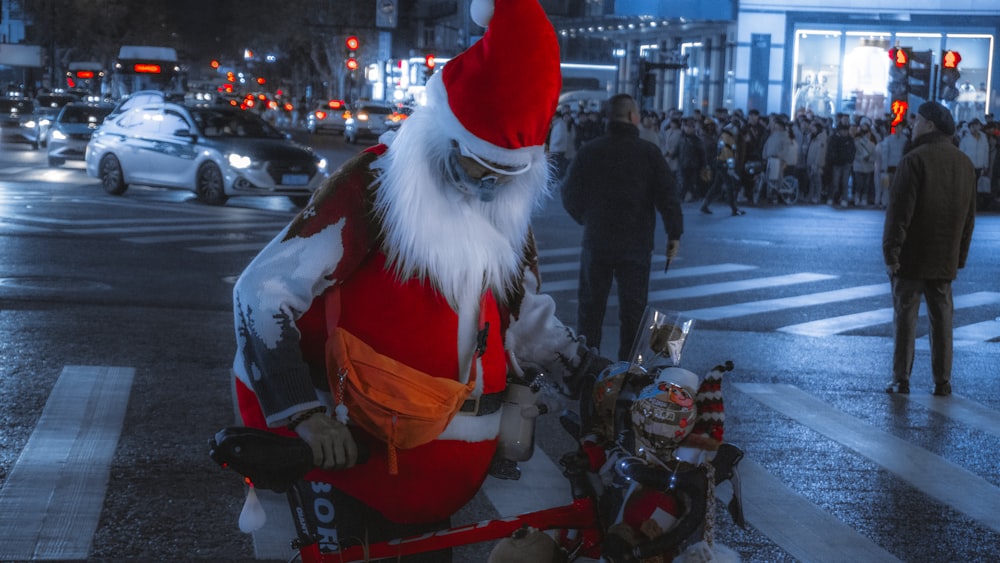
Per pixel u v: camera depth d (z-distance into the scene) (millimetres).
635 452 3127
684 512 3018
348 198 2688
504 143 2629
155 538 4703
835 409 7664
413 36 88625
